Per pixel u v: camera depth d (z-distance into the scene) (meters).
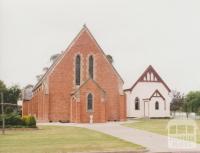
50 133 36.91
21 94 101.44
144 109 82.75
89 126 49.47
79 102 60.84
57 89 63.34
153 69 84.12
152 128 43.84
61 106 63.28
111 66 66.06
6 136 33.47
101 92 62.16
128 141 28.27
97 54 65.75
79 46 65.12
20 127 43.41
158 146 24.98
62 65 64.06
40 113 67.62
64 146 25.06
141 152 22.50
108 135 34.03
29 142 27.95
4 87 101.94
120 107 65.25
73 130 41.25
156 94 83.25
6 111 68.38
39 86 69.38
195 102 100.00
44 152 22.16
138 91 82.94
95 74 65.31
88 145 25.55
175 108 113.94
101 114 61.72
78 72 64.75
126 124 54.19
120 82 66.00
